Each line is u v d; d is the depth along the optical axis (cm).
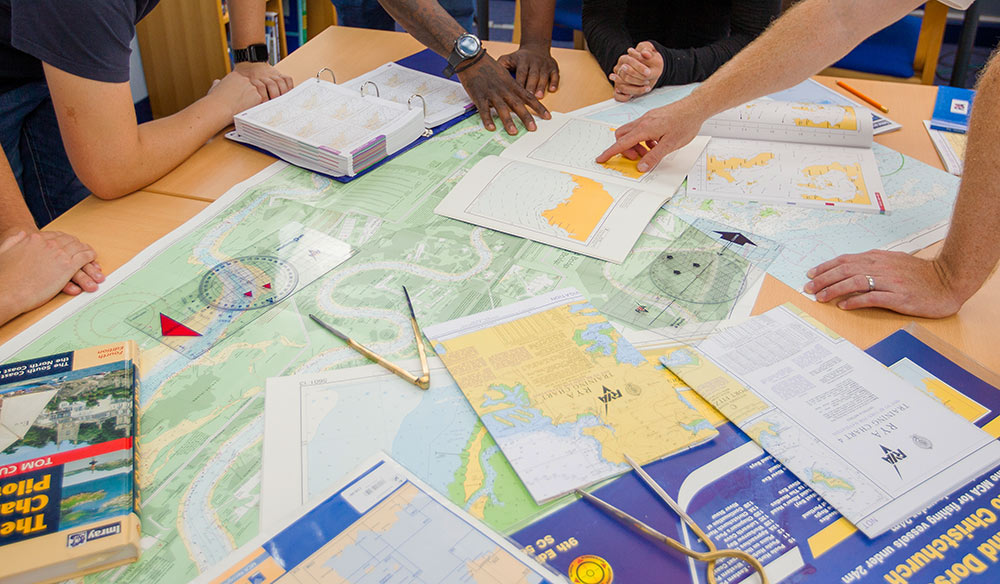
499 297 94
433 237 106
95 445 70
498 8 409
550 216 111
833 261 98
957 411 78
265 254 102
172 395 79
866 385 80
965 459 72
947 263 93
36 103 150
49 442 71
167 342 86
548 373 81
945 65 341
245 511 67
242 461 72
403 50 171
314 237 106
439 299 94
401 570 60
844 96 151
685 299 94
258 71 147
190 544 64
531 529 65
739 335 88
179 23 270
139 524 64
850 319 92
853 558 64
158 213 112
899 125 139
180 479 70
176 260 101
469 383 80
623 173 122
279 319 90
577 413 76
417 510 65
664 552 64
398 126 127
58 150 160
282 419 76
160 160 119
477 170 121
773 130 132
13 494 65
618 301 94
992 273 92
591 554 63
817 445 73
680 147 124
